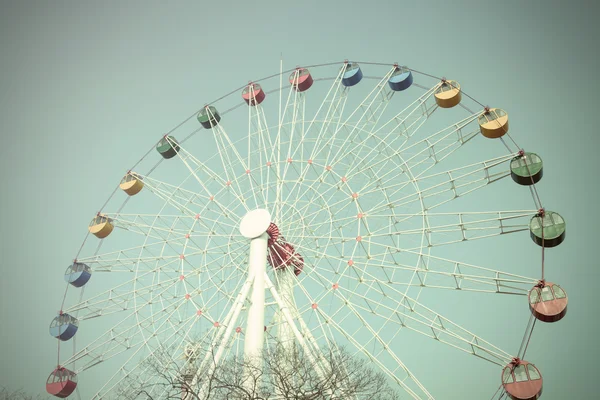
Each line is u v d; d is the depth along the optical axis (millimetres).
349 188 45781
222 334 42438
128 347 47562
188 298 46688
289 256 45719
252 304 42625
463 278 41750
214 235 48125
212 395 37375
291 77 52938
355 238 44844
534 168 41781
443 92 46719
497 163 42969
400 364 40688
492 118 44281
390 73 49656
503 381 39000
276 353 38625
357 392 37250
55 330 49438
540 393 37969
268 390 37938
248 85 54031
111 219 52844
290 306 44469
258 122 50969
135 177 53562
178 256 48500
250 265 44625
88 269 51875
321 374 38031
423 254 42688
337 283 43969
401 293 42344
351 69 51188
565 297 38438
